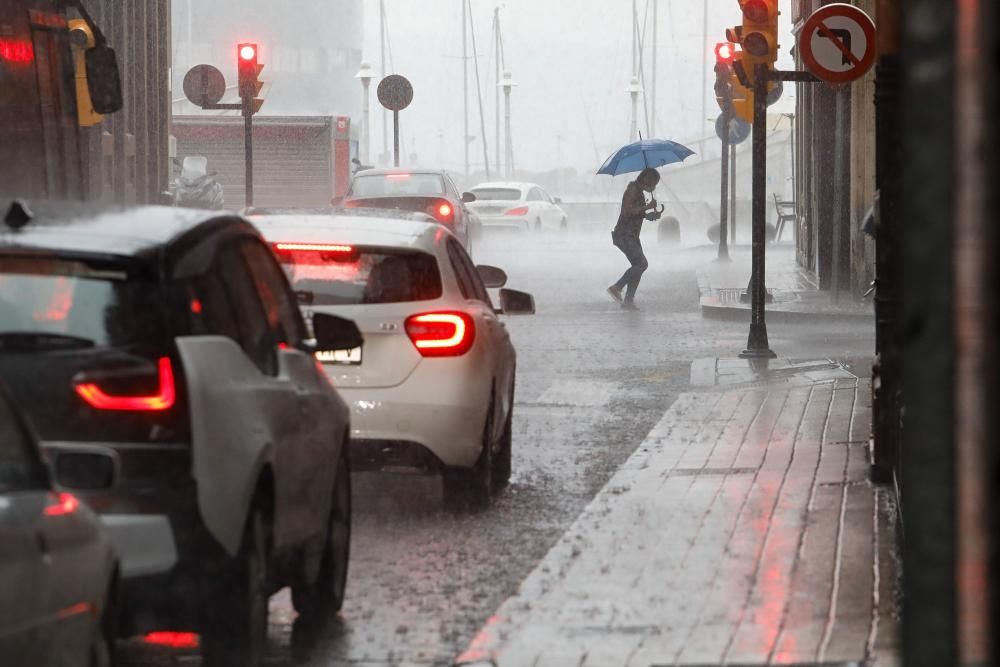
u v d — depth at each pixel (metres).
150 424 14.18
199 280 15.23
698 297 71.88
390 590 20.12
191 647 17.42
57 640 10.84
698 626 17.27
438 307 25.22
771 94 80.88
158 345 14.37
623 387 41.66
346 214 28.53
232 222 16.95
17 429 11.22
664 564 20.48
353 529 24.20
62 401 14.12
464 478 25.72
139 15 71.81
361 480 28.97
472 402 25.19
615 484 26.78
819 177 73.25
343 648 17.31
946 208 6.33
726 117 94.19
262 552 15.59
